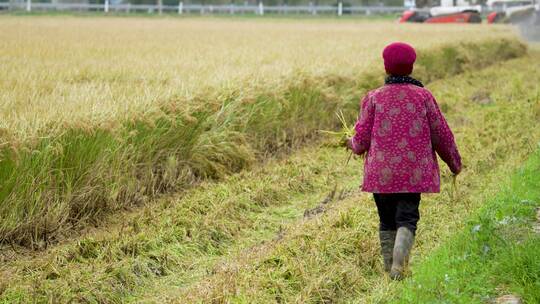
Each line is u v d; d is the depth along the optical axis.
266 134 17.42
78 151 12.34
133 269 10.55
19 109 13.31
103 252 10.80
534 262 8.87
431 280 8.70
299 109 18.58
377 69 22.95
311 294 9.20
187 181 14.69
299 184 14.87
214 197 13.55
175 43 37.69
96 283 9.92
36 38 39.09
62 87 17.02
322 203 13.91
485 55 37.62
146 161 13.99
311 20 92.75
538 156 14.30
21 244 11.49
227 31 55.47
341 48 33.31
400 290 8.88
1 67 21.12
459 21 82.94
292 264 9.94
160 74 19.89
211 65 22.88
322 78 20.11
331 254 10.37
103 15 93.62
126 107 13.76
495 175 14.09
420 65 29.52
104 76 20.33
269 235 12.39
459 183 13.87
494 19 80.44
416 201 9.52
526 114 20.39
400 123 9.39
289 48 33.47
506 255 9.16
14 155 11.14
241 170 15.73
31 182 11.55
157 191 13.98
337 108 20.03
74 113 12.73
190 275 10.74
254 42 39.75
